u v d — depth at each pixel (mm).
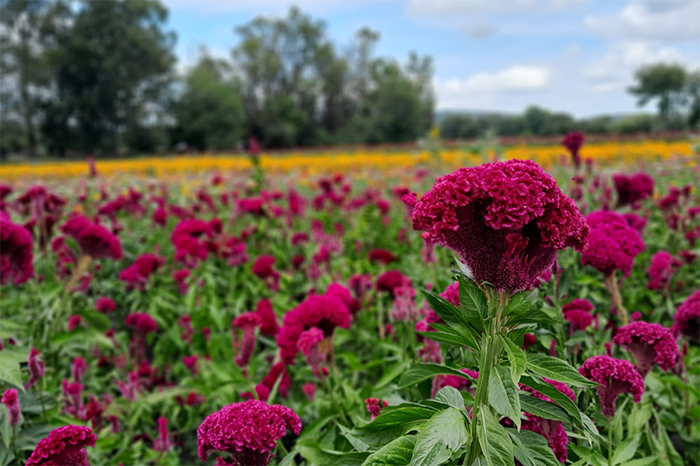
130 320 4027
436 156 13117
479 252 1407
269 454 1629
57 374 3785
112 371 4254
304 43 90000
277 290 5430
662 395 2875
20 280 3064
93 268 5297
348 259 6176
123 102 67750
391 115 82625
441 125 88125
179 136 72812
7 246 2973
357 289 3975
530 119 89125
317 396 3271
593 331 2715
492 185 1364
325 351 2691
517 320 1436
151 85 71188
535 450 1451
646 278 4531
